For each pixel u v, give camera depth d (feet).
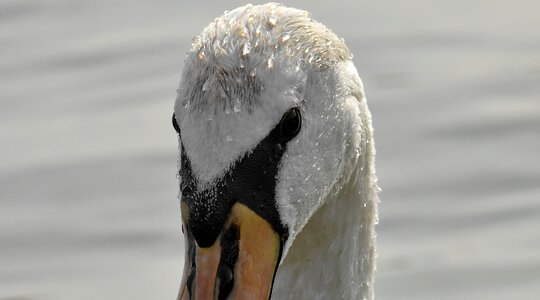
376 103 55.83
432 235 48.34
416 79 57.67
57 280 46.50
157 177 51.11
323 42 28.78
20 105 56.95
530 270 46.03
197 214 25.99
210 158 26.02
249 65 26.45
